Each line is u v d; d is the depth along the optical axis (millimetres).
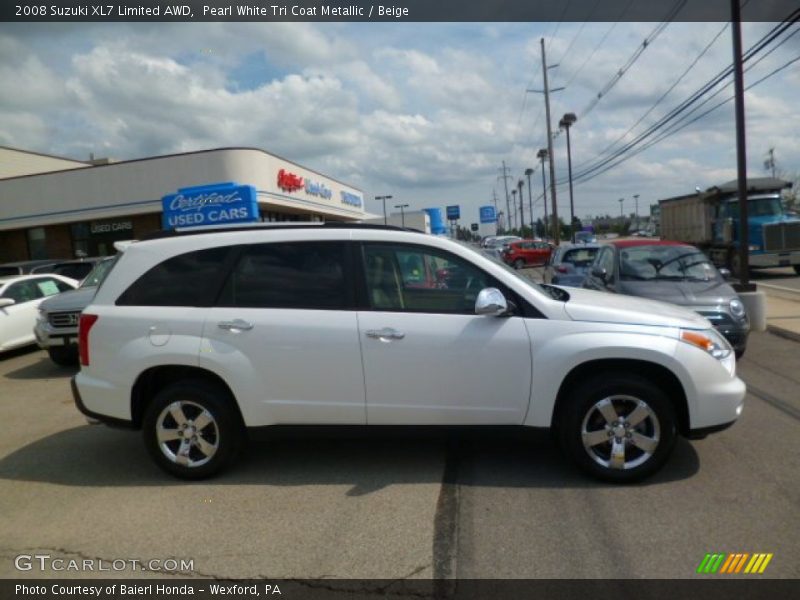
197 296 4395
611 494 3955
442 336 4121
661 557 3186
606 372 4148
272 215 29031
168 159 23641
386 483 4246
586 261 13922
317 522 3705
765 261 20531
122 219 25609
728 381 4121
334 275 4312
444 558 3254
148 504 4062
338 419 4246
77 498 4215
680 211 26219
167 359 4297
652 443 4043
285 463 4680
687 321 4234
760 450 4645
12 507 4109
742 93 11078
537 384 4086
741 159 10891
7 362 10625
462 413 4168
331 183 34375
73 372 9281
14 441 5668
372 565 3213
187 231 4602
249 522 3738
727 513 3635
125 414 4434
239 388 4254
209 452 4367
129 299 4477
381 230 4395
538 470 4387
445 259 4270
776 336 9609
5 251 26812
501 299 4008
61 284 12508
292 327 4211
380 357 4156
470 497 3977
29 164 32156
